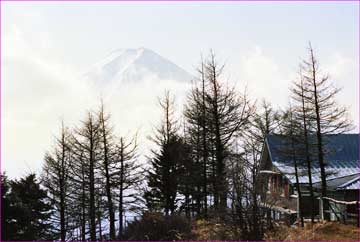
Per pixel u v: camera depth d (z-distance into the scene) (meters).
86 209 39.62
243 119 36.62
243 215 18.20
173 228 23.31
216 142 35.28
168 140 38.94
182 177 37.72
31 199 36.94
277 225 21.17
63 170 36.34
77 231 40.12
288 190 40.94
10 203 28.00
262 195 18.28
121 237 25.33
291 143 36.94
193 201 40.88
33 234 30.19
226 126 35.59
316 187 38.47
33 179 38.16
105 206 36.56
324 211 32.19
